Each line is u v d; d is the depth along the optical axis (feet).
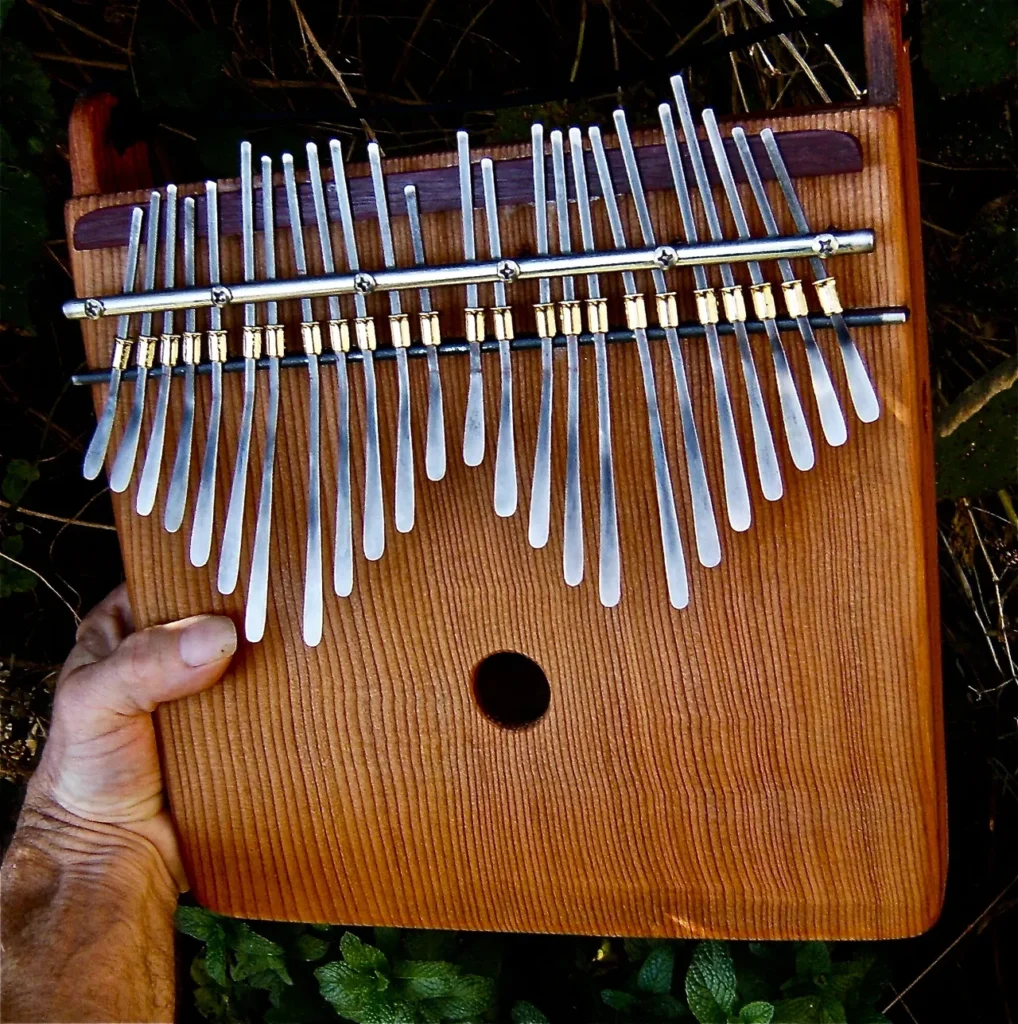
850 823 1.31
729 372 1.23
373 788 1.40
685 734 1.32
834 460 1.24
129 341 1.27
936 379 1.95
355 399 1.30
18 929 1.39
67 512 1.99
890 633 1.26
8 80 1.57
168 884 1.50
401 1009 1.63
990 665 2.00
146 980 1.43
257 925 1.74
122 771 1.44
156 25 1.81
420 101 2.01
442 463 1.20
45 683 1.98
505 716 1.57
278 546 1.35
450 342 1.23
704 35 1.89
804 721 1.30
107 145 1.36
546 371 1.19
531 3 1.97
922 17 1.48
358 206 1.23
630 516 1.28
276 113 1.45
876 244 1.16
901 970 2.04
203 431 1.32
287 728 1.40
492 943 1.78
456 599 1.33
